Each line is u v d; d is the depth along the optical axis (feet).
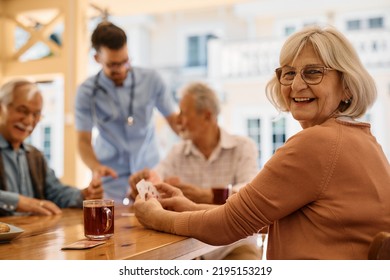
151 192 5.17
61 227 5.16
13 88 6.88
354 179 3.57
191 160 7.91
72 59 14.71
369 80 4.03
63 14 14.87
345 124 3.88
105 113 9.41
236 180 7.60
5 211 6.55
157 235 4.42
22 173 7.19
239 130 29.96
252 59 30.22
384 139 27.09
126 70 9.07
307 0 32.30
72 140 14.46
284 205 3.67
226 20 38.81
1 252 3.74
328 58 3.93
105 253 3.63
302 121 4.22
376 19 32.35
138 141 9.73
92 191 7.15
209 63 31.09
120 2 16.65
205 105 7.52
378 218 3.55
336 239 3.57
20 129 6.95
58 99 27.53
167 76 39.63
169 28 40.75
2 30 15.44
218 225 3.96
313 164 3.59
